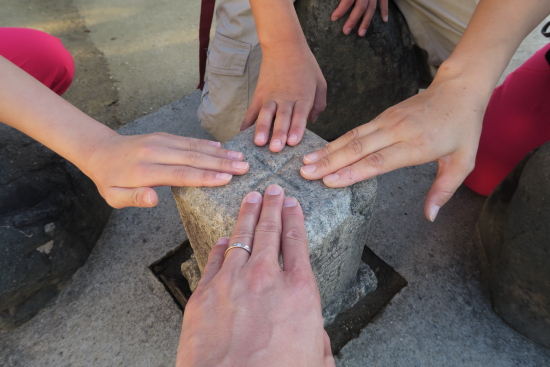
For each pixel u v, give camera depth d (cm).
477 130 40
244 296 27
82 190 57
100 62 107
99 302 55
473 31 42
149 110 92
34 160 53
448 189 40
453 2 62
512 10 40
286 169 40
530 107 57
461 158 40
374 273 58
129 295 56
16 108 40
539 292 45
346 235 41
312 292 28
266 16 50
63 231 53
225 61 63
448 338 51
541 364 49
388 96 72
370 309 55
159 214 65
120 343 51
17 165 51
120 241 61
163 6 131
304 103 45
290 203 34
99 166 39
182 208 41
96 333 52
